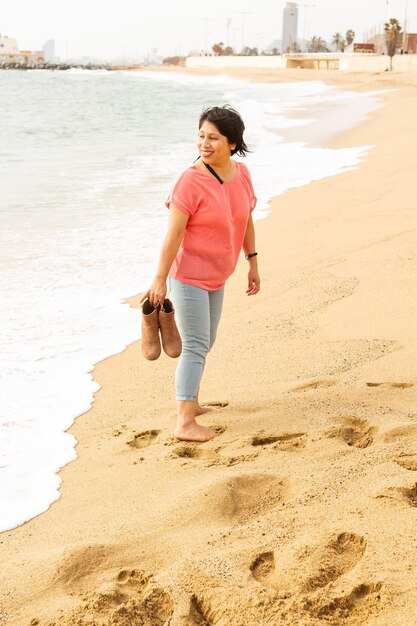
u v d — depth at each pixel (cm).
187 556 284
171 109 3791
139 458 385
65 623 255
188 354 408
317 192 1166
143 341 393
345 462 345
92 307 641
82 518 331
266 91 6097
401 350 496
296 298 632
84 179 1316
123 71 17200
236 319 595
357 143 1883
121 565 288
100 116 3253
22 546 314
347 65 10331
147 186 1243
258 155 1722
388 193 1096
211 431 402
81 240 868
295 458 360
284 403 431
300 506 308
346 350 507
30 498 353
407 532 279
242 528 299
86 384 488
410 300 595
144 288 695
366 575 256
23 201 1093
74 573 285
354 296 621
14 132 2369
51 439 414
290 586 259
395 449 353
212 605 254
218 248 401
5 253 804
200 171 388
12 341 561
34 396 470
